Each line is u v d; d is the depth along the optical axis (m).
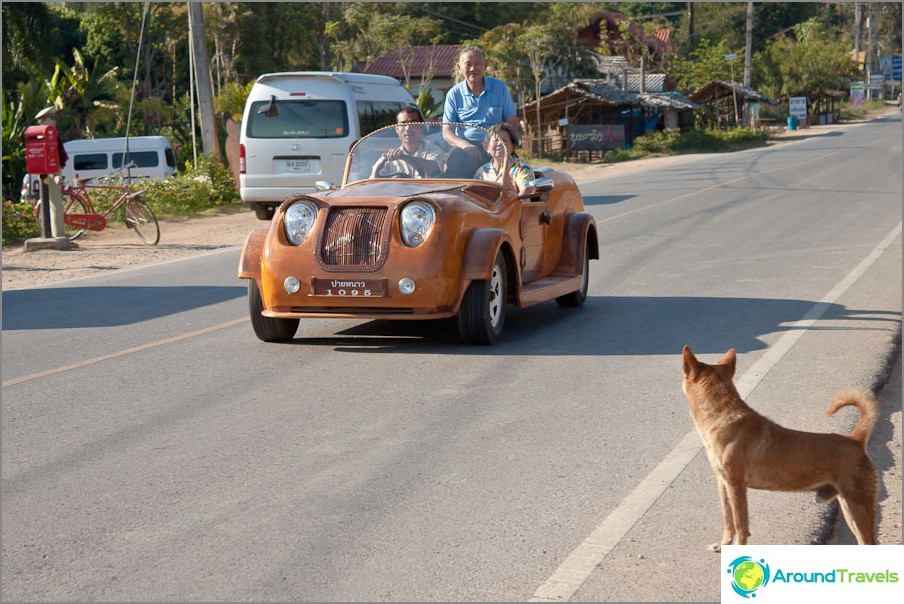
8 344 8.97
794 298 10.07
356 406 6.52
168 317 10.21
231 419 6.28
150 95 51.78
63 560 4.20
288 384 7.14
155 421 6.28
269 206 20.55
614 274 12.22
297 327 8.88
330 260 7.86
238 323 9.70
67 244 17.16
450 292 7.86
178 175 26.66
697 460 5.29
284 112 18.92
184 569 4.09
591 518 4.53
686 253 13.88
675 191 24.75
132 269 14.57
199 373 7.56
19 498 4.95
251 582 3.96
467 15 81.06
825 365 7.32
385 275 7.75
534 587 3.85
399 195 8.10
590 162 46.94
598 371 7.32
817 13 134.75
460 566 4.05
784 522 4.44
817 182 25.84
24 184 20.02
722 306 9.80
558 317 9.55
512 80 56.53
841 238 14.78
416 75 65.06
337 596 3.82
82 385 7.29
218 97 44.56
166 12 54.59
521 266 8.84
